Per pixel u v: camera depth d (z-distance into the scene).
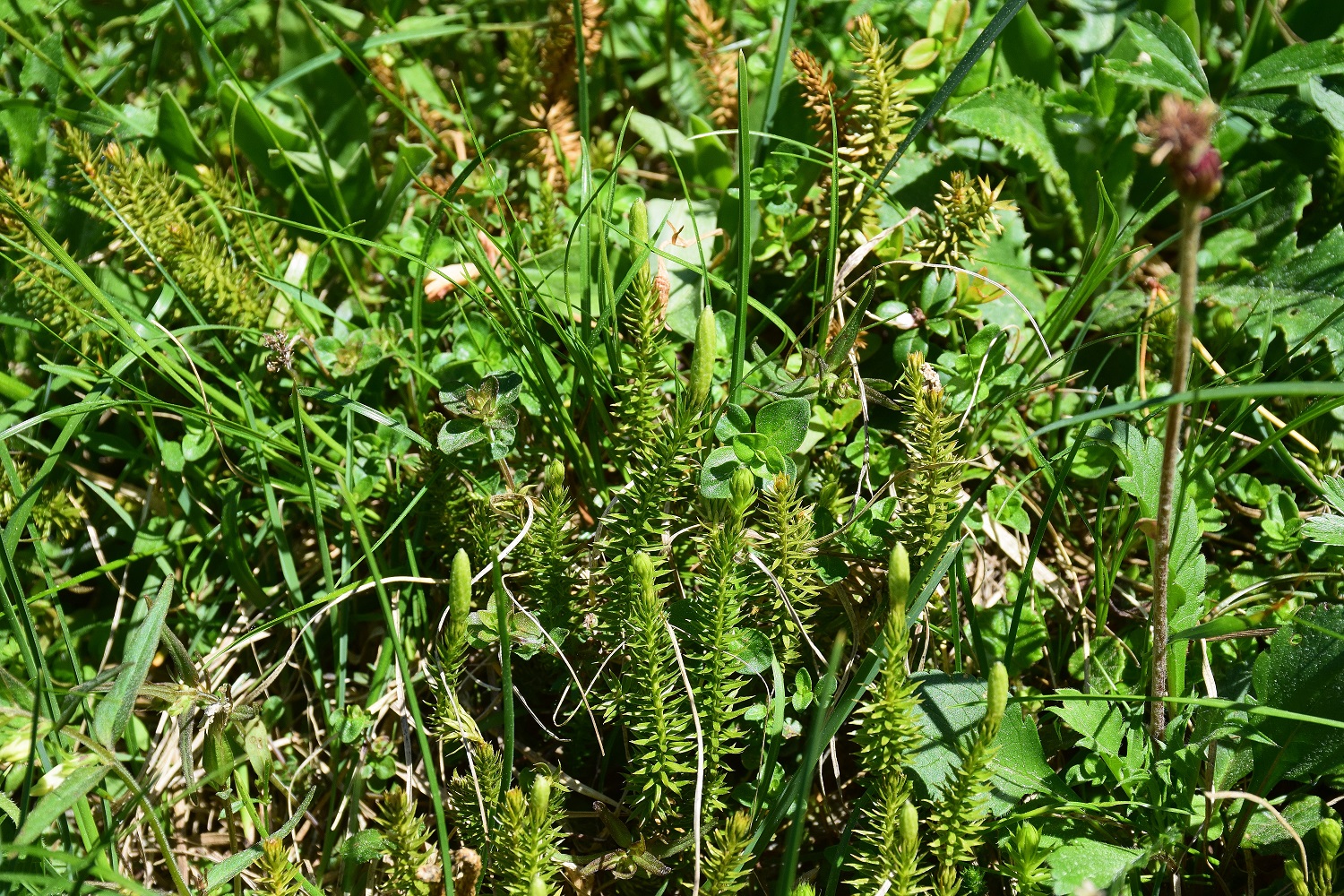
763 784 2.06
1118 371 2.78
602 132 3.50
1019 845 1.88
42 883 1.77
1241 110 2.87
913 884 1.87
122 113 3.17
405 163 2.83
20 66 3.31
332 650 2.66
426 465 2.48
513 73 3.32
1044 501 2.72
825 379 2.42
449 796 2.31
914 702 1.85
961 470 2.29
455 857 1.97
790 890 1.77
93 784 1.80
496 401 2.26
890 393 2.70
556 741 2.45
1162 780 2.01
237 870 1.99
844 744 2.34
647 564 1.88
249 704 2.14
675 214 3.00
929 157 2.99
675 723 2.01
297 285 2.91
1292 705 2.01
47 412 2.44
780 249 2.88
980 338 2.59
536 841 1.87
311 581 2.73
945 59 3.09
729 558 1.94
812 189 2.88
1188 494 2.35
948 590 2.35
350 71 3.49
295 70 3.14
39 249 2.74
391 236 3.05
